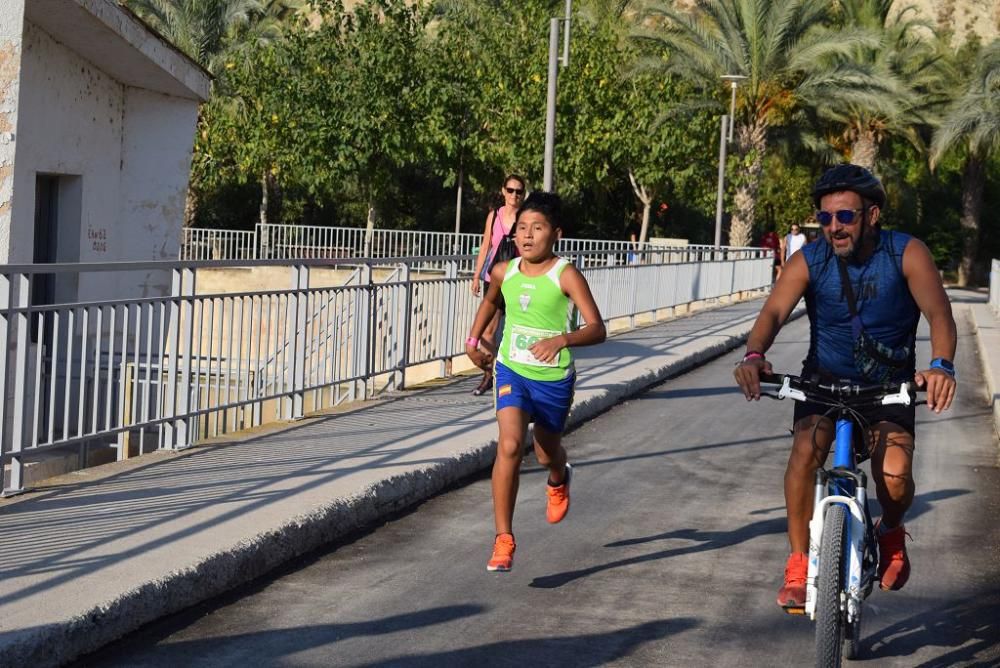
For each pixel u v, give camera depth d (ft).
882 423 15.44
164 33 133.39
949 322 14.55
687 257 86.94
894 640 17.02
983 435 35.88
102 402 32.48
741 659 16.12
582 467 29.43
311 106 118.01
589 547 21.79
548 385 18.90
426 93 117.08
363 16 118.11
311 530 20.99
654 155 121.08
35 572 17.17
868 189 14.57
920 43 154.20
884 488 15.26
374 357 36.55
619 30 142.92
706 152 126.82
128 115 46.09
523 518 23.89
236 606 17.75
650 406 39.88
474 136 118.62
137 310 25.53
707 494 26.61
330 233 121.49
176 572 17.37
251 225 158.81
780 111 131.95
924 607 18.57
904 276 14.82
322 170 118.73
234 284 82.43
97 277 44.65
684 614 17.99
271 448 27.61
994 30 322.55
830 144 151.84
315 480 23.91
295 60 119.03
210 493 22.62
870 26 142.61
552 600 18.51
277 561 19.90
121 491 22.74
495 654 16.01
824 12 128.67
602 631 17.10
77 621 15.23
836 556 13.74
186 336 27.35
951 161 184.85
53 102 40.55
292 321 31.63
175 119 47.19
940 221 189.67
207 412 28.45
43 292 43.29
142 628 16.55
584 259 60.39
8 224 36.50
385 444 28.32
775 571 20.48
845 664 16.03
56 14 37.81
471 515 23.98
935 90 154.51
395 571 19.86
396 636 16.61
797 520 15.40
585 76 118.52
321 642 16.26
